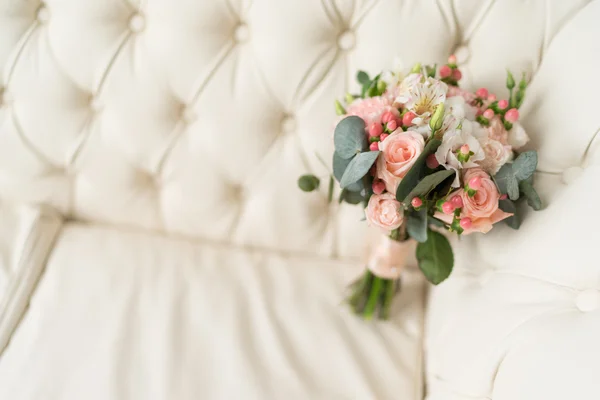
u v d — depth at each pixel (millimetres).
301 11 779
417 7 762
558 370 518
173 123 889
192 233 996
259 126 858
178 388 743
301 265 953
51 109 887
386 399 759
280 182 899
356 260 968
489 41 756
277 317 849
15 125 911
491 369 626
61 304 834
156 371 758
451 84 699
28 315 831
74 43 835
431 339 798
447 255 711
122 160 923
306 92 826
